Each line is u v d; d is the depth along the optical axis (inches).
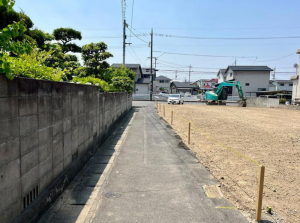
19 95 95.3
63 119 147.1
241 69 1556.3
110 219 117.8
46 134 122.1
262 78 1553.9
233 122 495.2
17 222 92.4
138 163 207.3
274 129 414.6
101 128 267.3
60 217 117.7
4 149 85.5
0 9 225.5
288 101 1058.7
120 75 810.2
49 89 125.4
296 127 444.1
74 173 168.1
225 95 1138.0
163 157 226.5
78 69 452.1
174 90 2245.3
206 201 138.4
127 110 620.7
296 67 1476.4
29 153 104.3
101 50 534.3
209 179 172.9
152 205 132.9
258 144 293.3
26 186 101.9
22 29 87.0
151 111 717.3
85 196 142.2
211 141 303.1
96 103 239.6
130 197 142.3
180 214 123.6
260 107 1066.7
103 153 237.0
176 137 321.4
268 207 127.0
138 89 1715.1
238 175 182.7
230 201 138.9
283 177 181.2
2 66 82.8
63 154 147.9
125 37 991.6
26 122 101.3
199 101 1492.4
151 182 165.5
